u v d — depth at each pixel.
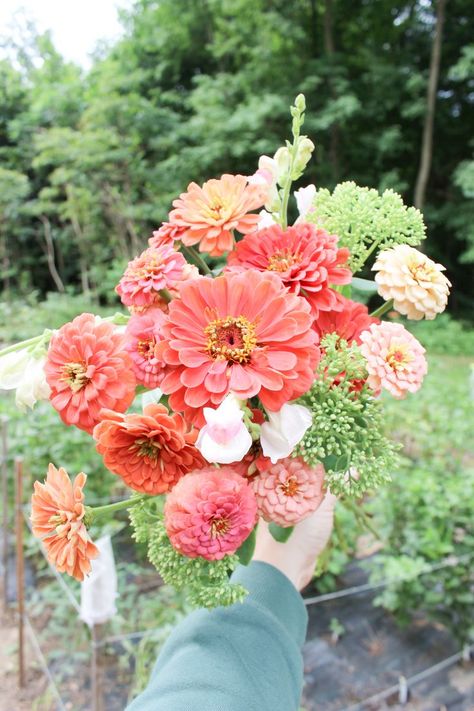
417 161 10.38
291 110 0.64
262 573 0.67
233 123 8.28
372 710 2.04
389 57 9.63
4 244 10.27
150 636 2.05
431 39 9.78
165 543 0.52
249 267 0.56
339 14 10.20
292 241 0.56
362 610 2.43
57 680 2.12
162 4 9.85
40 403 3.03
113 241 9.31
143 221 9.27
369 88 9.48
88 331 0.51
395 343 0.52
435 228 10.53
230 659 0.54
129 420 0.46
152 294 0.52
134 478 0.48
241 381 0.46
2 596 2.59
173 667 0.53
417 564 2.13
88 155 8.34
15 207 9.59
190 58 10.58
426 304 0.54
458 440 2.64
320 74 9.14
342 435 0.52
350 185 0.64
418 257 0.56
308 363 0.48
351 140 9.80
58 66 10.52
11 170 10.45
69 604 2.25
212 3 9.41
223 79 8.95
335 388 0.52
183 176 8.75
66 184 9.34
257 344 0.48
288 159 0.64
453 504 2.21
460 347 7.84
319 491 0.52
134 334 0.51
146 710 0.49
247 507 0.47
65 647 2.21
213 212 0.55
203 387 0.47
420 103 9.09
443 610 2.27
